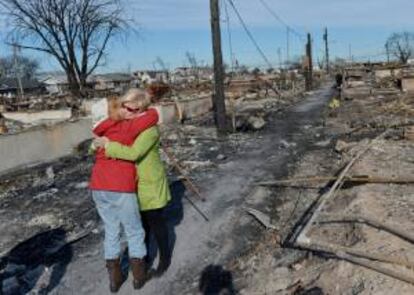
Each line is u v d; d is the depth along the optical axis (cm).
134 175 539
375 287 472
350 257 530
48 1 4625
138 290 566
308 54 4981
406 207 684
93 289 580
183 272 605
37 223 830
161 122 2027
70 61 4803
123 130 525
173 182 1001
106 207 538
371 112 2088
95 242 725
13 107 2967
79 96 3797
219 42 1658
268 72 6141
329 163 1134
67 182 1111
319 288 511
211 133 1745
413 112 1930
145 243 589
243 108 2631
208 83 4234
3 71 8750
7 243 750
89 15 4781
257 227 746
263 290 547
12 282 604
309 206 803
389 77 4128
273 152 1347
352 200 740
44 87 8425
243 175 1073
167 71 5262
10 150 1240
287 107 2848
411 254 521
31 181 1146
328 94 4044
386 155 1089
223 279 588
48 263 662
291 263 594
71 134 1480
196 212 816
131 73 7994
